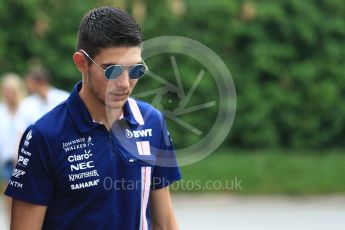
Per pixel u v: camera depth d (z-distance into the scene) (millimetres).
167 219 11305
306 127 38688
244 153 37219
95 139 10297
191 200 31375
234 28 37719
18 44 37031
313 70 38594
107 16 9859
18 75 36719
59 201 10297
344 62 39344
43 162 10156
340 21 39344
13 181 10312
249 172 33500
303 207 30500
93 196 10227
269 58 38062
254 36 38031
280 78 38438
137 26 10000
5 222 27016
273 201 31469
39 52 36969
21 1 36531
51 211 10328
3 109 24562
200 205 30609
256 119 37812
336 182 33344
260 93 38188
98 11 9961
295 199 31844
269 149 38188
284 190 32500
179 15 36969
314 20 38781
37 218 10273
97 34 9805
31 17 37000
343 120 39125
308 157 37031
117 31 9781
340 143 39594
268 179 33219
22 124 24297
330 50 39094
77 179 10188
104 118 10391
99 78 9945
